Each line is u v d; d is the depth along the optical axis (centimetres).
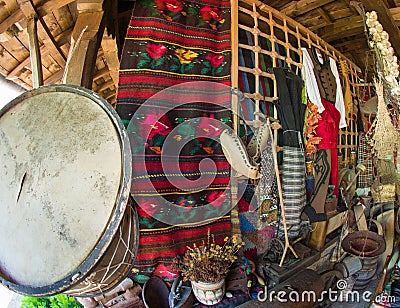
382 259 255
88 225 88
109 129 95
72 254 88
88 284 104
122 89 147
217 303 145
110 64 213
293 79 204
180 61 161
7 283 95
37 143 100
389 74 188
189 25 168
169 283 152
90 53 135
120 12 215
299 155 194
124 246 106
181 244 152
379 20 224
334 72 261
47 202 93
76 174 94
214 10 177
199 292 143
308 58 231
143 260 143
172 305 138
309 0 238
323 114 232
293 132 192
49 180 95
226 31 174
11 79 205
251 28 186
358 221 262
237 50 172
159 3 161
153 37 154
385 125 210
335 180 241
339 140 274
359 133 308
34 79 149
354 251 226
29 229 94
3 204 100
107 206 88
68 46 206
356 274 233
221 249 151
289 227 192
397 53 275
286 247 177
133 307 147
